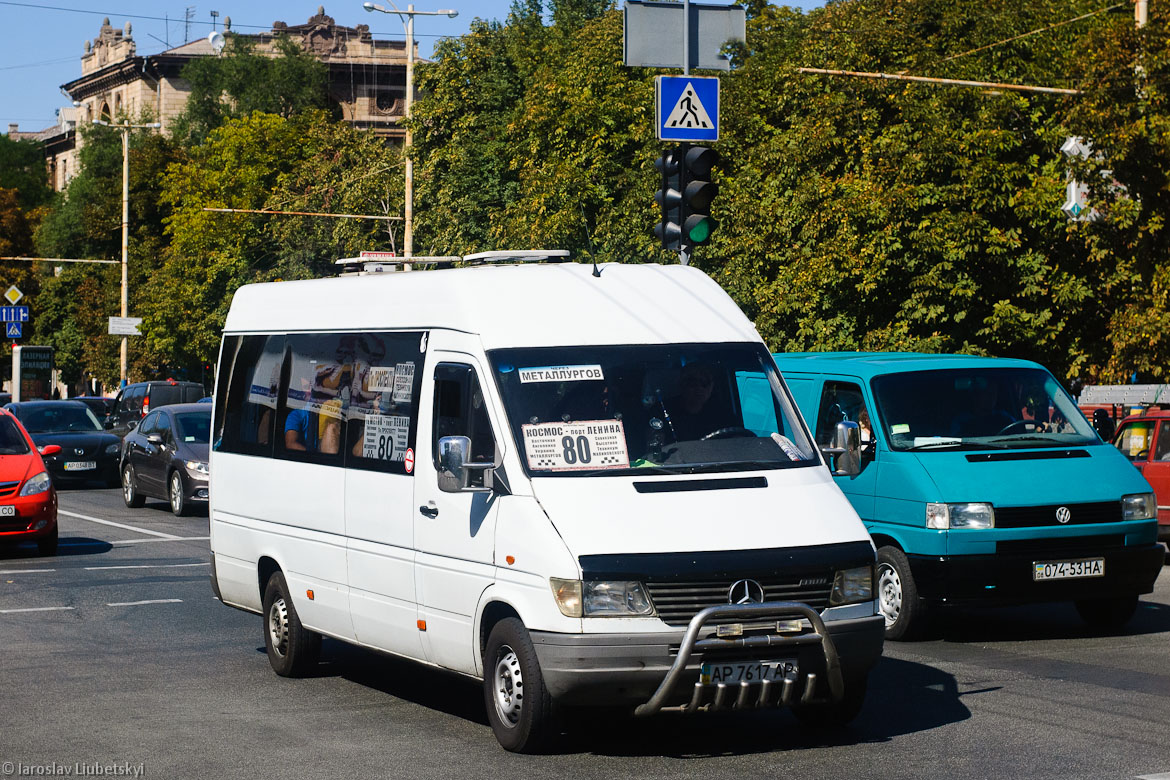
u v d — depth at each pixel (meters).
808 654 7.40
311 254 55.25
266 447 10.60
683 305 8.80
